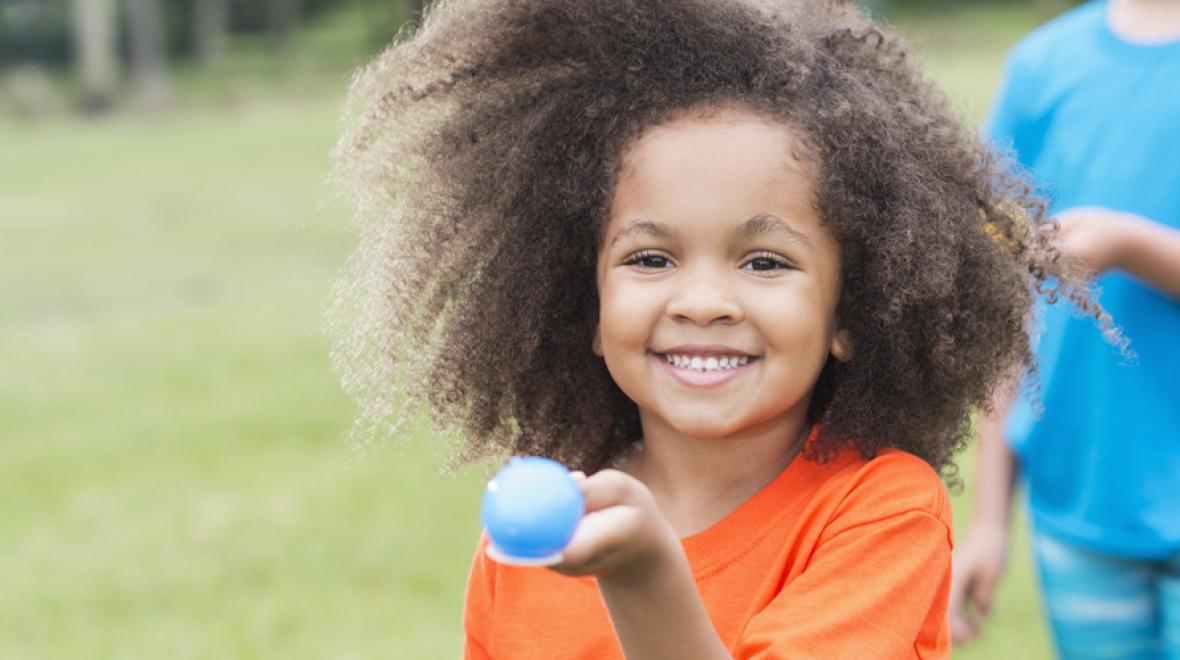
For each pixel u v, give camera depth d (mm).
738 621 2203
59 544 6152
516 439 2535
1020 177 2623
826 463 2299
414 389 2479
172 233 16625
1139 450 3295
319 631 5105
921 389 2361
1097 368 3344
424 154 2475
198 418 8156
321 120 30906
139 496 6738
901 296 2248
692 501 2318
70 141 29203
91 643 5082
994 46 38281
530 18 2381
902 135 2305
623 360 2211
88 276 13891
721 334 2139
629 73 2264
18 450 7645
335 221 16953
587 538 1689
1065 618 3461
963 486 2531
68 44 54656
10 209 19219
